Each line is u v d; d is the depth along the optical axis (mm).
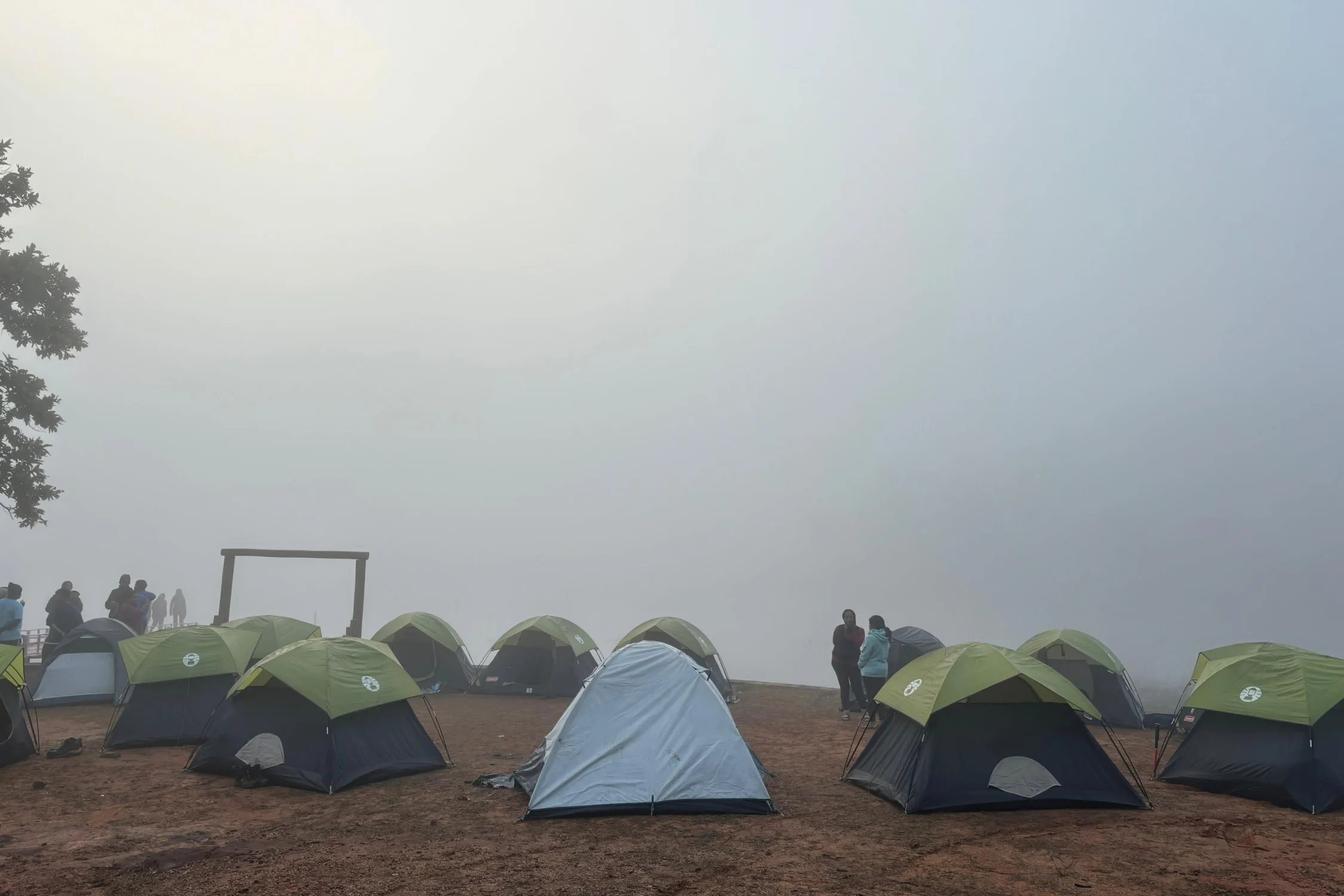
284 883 6574
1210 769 9789
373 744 10320
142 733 12227
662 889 6465
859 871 6902
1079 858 7242
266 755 10023
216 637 13344
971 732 9148
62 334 20359
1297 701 9195
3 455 19609
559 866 7000
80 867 6961
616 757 8906
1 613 16328
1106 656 15062
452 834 7914
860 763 10352
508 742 12789
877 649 14227
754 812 8703
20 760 11148
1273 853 7371
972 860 7199
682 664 9797
